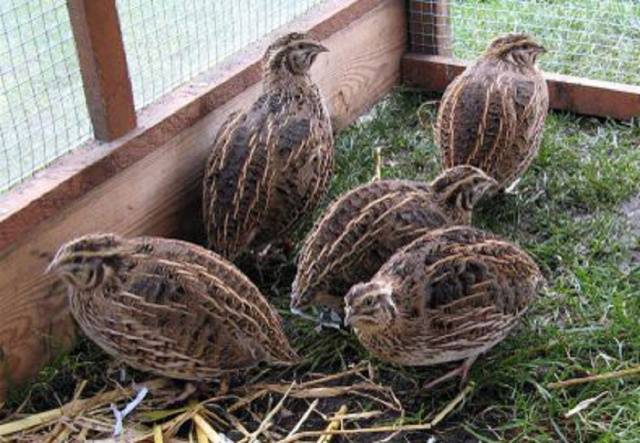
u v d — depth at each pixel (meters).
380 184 0.79
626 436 0.68
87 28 0.73
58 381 0.75
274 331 0.72
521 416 0.71
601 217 0.89
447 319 0.69
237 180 0.80
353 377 0.75
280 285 0.85
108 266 0.68
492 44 0.90
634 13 1.13
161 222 0.83
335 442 0.70
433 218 0.77
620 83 1.04
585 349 0.75
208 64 0.89
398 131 1.04
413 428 0.70
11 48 0.72
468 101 0.87
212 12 0.88
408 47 1.12
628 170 0.94
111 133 0.76
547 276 0.83
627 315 0.77
